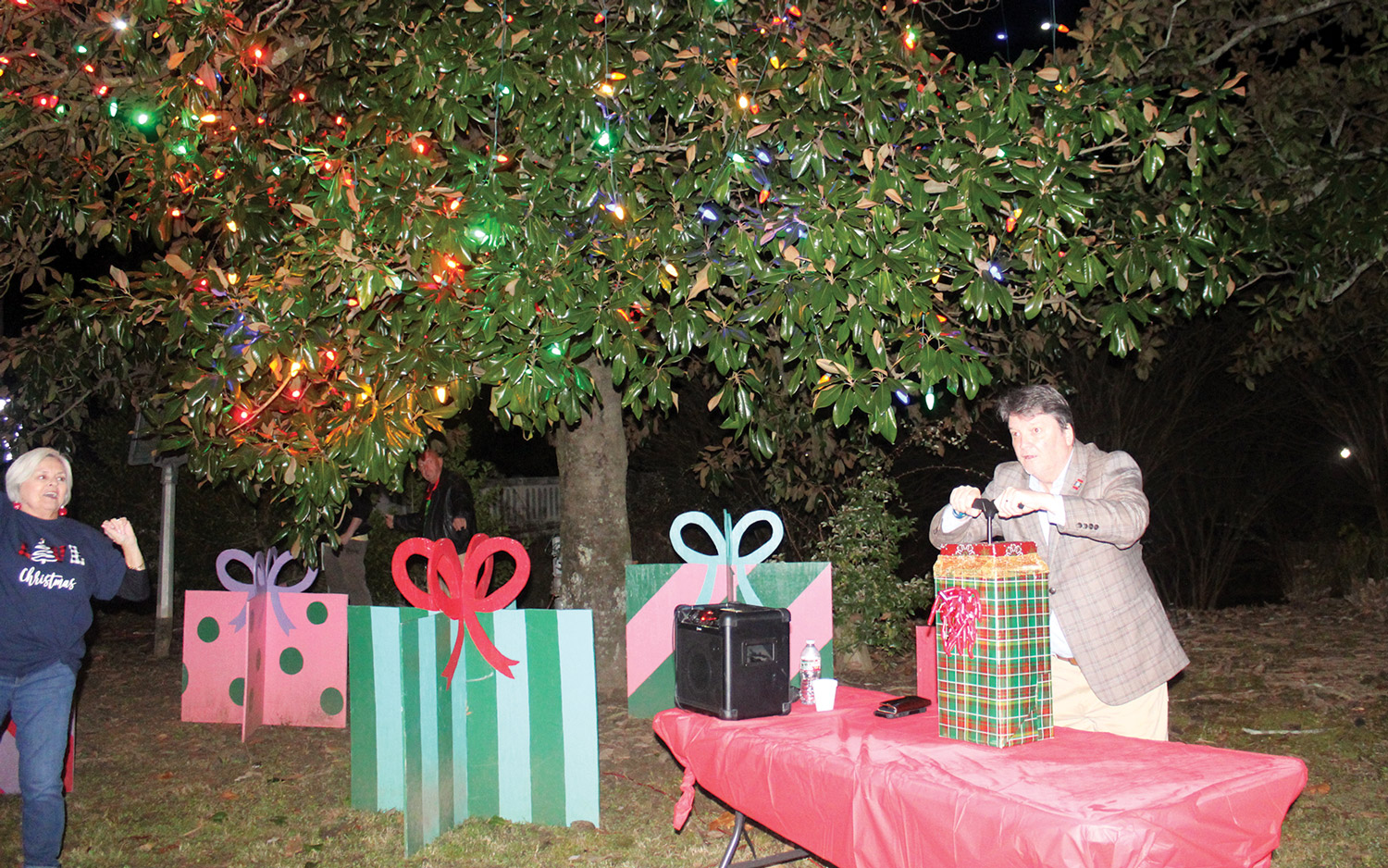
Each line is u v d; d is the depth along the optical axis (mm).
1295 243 6125
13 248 6656
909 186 3934
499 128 5000
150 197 5070
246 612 6398
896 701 3141
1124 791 2242
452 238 3891
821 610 5570
